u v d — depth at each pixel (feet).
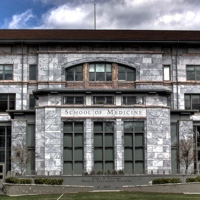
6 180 144.66
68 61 199.52
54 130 160.35
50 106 161.17
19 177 149.89
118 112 161.58
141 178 150.71
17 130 167.43
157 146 161.58
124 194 131.54
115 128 160.86
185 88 204.74
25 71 201.98
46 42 200.54
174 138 172.14
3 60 202.49
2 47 203.41
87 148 159.33
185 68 206.08
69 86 198.49
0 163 188.34
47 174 157.17
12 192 138.62
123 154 159.94
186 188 140.05
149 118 162.40
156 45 204.54
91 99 162.91
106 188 148.87
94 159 159.53
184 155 167.63
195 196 127.03
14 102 201.16
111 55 200.13
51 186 139.85
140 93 164.14
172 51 206.39
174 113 173.06
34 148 166.40
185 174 155.22
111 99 163.94
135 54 200.95
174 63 205.77
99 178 149.89
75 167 159.02
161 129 162.61
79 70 200.23
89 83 198.49
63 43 201.26
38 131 162.30
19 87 201.26
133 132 161.48
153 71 200.75
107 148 160.35
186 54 206.39
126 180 150.10
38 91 163.32
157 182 143.02
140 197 123.34
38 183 142.31
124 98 164.35
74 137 160.35
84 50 201.98
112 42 201.05
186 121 172.65
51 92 161.89
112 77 199.21
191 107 204.44
